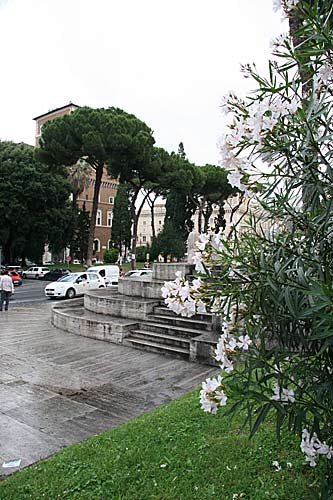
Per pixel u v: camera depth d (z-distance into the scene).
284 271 1.69
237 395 1.86
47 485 2.97
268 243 1.95
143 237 83.31
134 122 26.70
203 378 6.01
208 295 1.96
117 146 24.77
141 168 27.88
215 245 2.08
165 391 5.46
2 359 7.21
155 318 8.77
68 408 4.86
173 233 41.31
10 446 3.85
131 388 5.59
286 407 1.78
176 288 2.07
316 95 1.84
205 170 35.56
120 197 49.59
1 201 31.70
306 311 1.54
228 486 2.74
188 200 41.75
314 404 1.77
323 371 1.81
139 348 7.90
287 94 1.86
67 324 9.92
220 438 3.45
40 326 10.86
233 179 2.00
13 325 11.05
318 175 1.82
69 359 7.19
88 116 25.16
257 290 1.81
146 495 2.76
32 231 34.84
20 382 5.88
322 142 1.77
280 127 1.77
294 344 1.84
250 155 1.89
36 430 4.22
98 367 6.66
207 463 3.06
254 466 2.94
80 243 45.09
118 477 3.00
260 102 1.82
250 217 2.06
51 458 3.49
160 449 3.37
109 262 43.22
